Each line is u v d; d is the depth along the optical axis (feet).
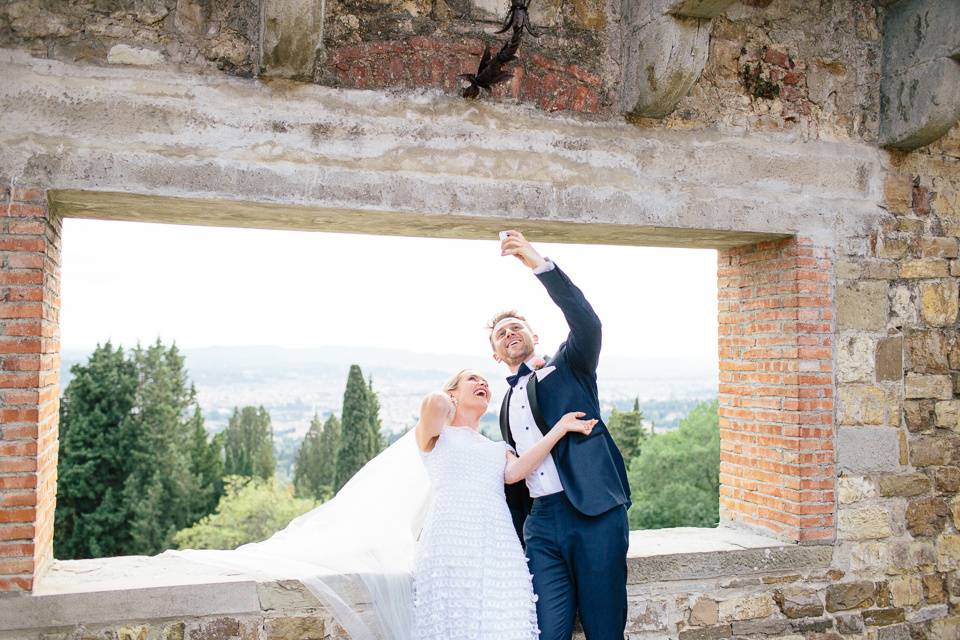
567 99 11.55
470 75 10.63
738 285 14.17
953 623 13.39
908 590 13.12
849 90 13.19
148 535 76.59
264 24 9.62
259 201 10.18
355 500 11.34
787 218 12.64
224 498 83.10
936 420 13.50
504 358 11.57
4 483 9.31
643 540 12.84
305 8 9.41
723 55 12.41
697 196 12.14
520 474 10.34
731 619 12.21
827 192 12.95
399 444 11.58
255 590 10.13
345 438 83.25
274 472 100.83
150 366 80.59
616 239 13.29
